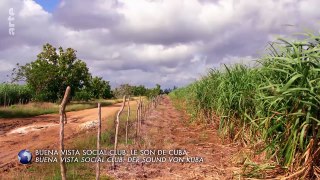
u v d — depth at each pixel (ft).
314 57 21.07
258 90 26.81
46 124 62.49
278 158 24.66
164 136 44.29
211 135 43.52
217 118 45.29
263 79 28.32
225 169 28.43
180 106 100.53
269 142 25.58
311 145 21.45
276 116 23.91
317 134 21.12
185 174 27.71
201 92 52.03
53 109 93.35
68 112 92.02
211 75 47.32
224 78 39.45
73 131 52.39
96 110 95.71
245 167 25.95
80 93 135.54
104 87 188.65
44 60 123.34
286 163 23.15
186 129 50.55
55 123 64.28
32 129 55.47
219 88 39.50
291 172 22.54
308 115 20.81
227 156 32.73
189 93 68.85
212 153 34.32
